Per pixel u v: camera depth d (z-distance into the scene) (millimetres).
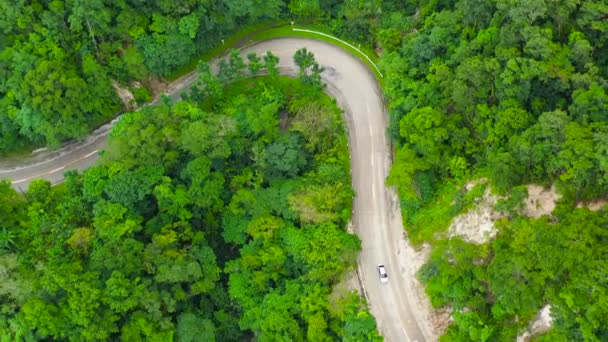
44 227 84375
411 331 76250
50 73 89562
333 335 77062
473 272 70875
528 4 73062
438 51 87188
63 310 74062
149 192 84875
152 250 79812
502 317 69500
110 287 73938
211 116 89375
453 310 72500
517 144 70062
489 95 77500
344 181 86000
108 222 81750
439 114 80375
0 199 84938
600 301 58750
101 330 72875
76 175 89562
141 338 75688
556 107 73375
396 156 85312
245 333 85062
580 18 74812
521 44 75312
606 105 66875
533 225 66812
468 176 79000
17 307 74812
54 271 75438
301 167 88375
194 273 79125
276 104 91562
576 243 61562
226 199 88750
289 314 77688
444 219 78562
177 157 87812
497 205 71938
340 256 78562
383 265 81125
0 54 91625
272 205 84125
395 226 83875
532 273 64062
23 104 91188
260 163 87125
